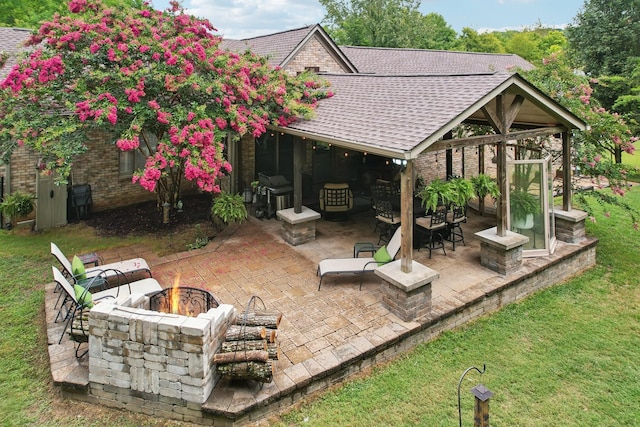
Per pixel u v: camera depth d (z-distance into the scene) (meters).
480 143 7.45
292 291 7.61
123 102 8.38
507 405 5.32
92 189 12.14
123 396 5.10
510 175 8.84
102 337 5.02
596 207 13.80
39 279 8.13
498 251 8.09
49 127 8.26
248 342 5.10
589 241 9.52
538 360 6.18
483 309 7.41
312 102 10.00
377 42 37.09
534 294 8.24
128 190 12.78
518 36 41.62
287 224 9.95
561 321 7.25
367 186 15.08
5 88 8.43
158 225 11.33
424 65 18.97
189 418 4.92
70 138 8.43
